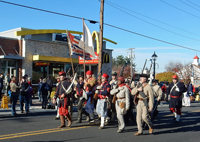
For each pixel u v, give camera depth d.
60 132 7.91
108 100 8.66
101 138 7.18
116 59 72.19
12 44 21.84
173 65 58.69
